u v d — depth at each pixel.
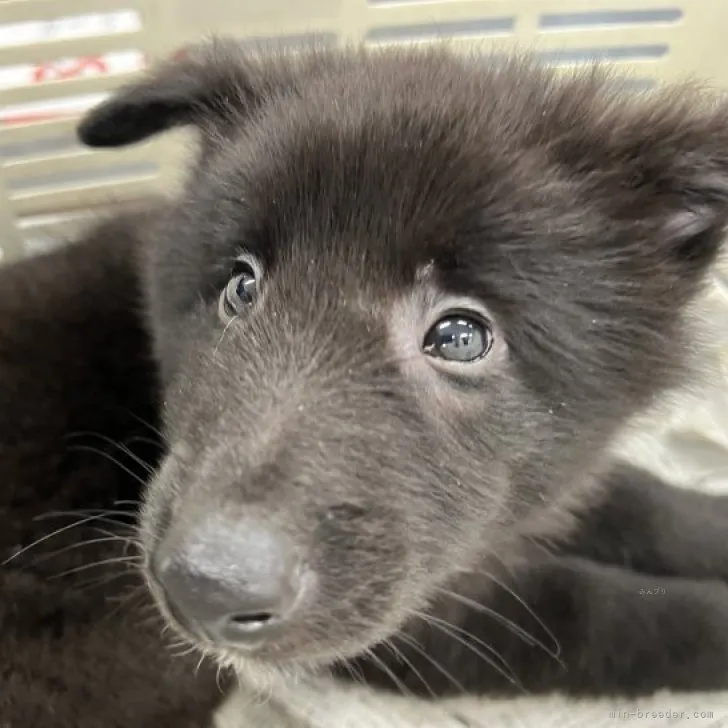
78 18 0.36
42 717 0.28
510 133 0.24
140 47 0.37
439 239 0.23
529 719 0.31
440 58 0.27
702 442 0.39
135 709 0.29
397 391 0.23
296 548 0.21
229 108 0.28
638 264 0.26
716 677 0.31
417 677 0.30
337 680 0.31
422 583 0.24
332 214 0.23
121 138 0.29
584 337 0.25
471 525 0.24
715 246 0.27
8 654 0.28
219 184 0.26
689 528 0.34
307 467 0.21
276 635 0.21
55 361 0.31
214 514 0.20
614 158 0.25
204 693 0.30
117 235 0.33
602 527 0.34
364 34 0.37
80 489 0.30
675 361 0.27
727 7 0.37
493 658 0.30
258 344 0.23
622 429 0.27
